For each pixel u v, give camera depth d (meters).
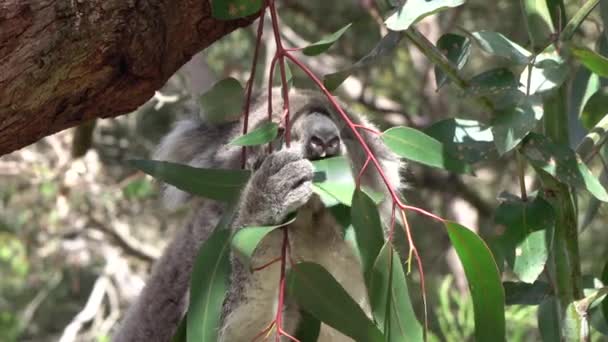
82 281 8.98
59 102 2.75
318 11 8.67
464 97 2.91
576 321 3.20
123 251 7.83
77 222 7.64
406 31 2.94
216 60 8.30
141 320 4.48
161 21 2.75
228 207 2.97
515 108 2.89
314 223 3.40
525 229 3.11
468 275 2.80
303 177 2.93
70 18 2.58
